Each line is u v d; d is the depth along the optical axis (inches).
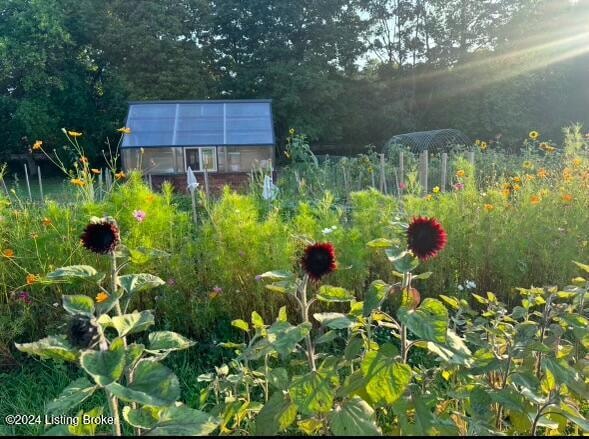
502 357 80.0
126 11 916.6
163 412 56.1
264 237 153.3
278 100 955.3
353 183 464.1
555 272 161.6
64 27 848.9
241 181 599.2
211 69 1058.7
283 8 992.2
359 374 66.8
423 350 134.1
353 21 1123.3
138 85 894.4
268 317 154.1
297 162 589.0
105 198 173.3
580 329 78.8
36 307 147.3
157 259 151.2
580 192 173.6
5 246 151.8
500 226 169.8
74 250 148.0
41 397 116.4
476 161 462.6
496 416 79.6
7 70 802.2
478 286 169.6
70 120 909.8
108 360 50.4
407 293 65.7
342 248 154.3
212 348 143.9
